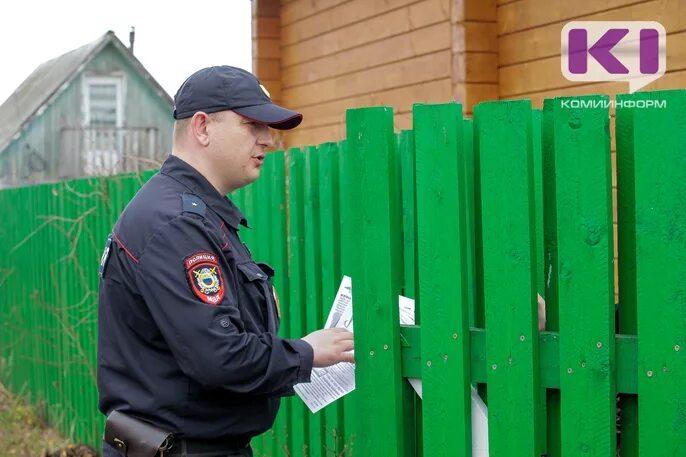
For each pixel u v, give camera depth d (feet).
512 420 7.87
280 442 13.11
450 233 8.09
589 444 7.55
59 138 93.30
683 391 7.23
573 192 7.50
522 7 16.96
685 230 7.14
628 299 7.69
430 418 8.29
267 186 13.32
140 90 98.32
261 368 7.63
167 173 8.09
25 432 22.45
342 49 23.04
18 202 24.64
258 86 8.22
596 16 15.52
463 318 8.11
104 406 8.15
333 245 11.70
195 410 7.79
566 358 7.62
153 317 7.60
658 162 7.18
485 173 7.86
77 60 96.12
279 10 26.02
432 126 8.08
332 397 9.12
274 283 13.28
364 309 8.61
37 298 23.03
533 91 16.84
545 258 8.11
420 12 19.85
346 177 11.32
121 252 7.79
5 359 26.32
